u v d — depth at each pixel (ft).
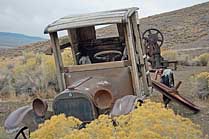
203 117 29.84
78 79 24.91
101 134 13.65
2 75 49.42
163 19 199.82
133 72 24.36
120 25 27.02
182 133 13.84
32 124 22.11
